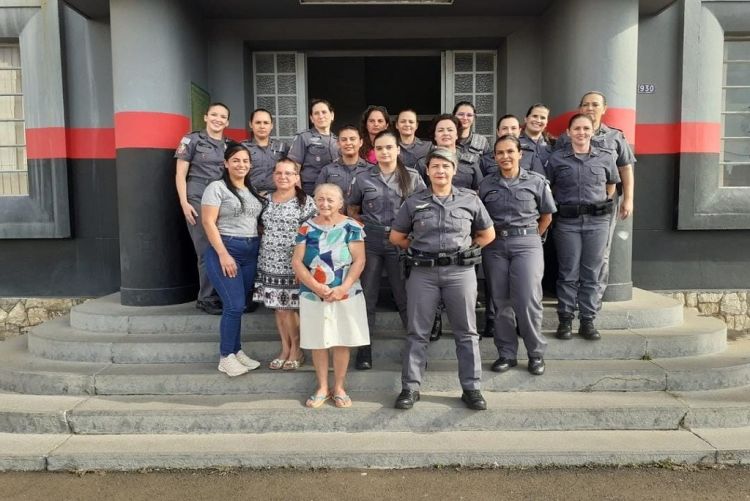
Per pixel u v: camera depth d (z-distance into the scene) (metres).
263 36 6.24
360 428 3.77
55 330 4.91
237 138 6.32
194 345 4.40
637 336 4.47
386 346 4.38
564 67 5.55
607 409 3.77
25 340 5.20
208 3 5.68
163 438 3.72
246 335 4.63
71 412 3.81
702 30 6.03
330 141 4.82
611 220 4.40
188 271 5.48
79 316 4.92
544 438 3.66
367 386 4.07
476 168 4.56
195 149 4.92
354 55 6.81
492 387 4.10
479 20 6.20
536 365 4.08
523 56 6.29
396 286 4.18
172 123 5.28
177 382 4.09
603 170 4.31
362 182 4.14
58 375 4.13
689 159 6.12
